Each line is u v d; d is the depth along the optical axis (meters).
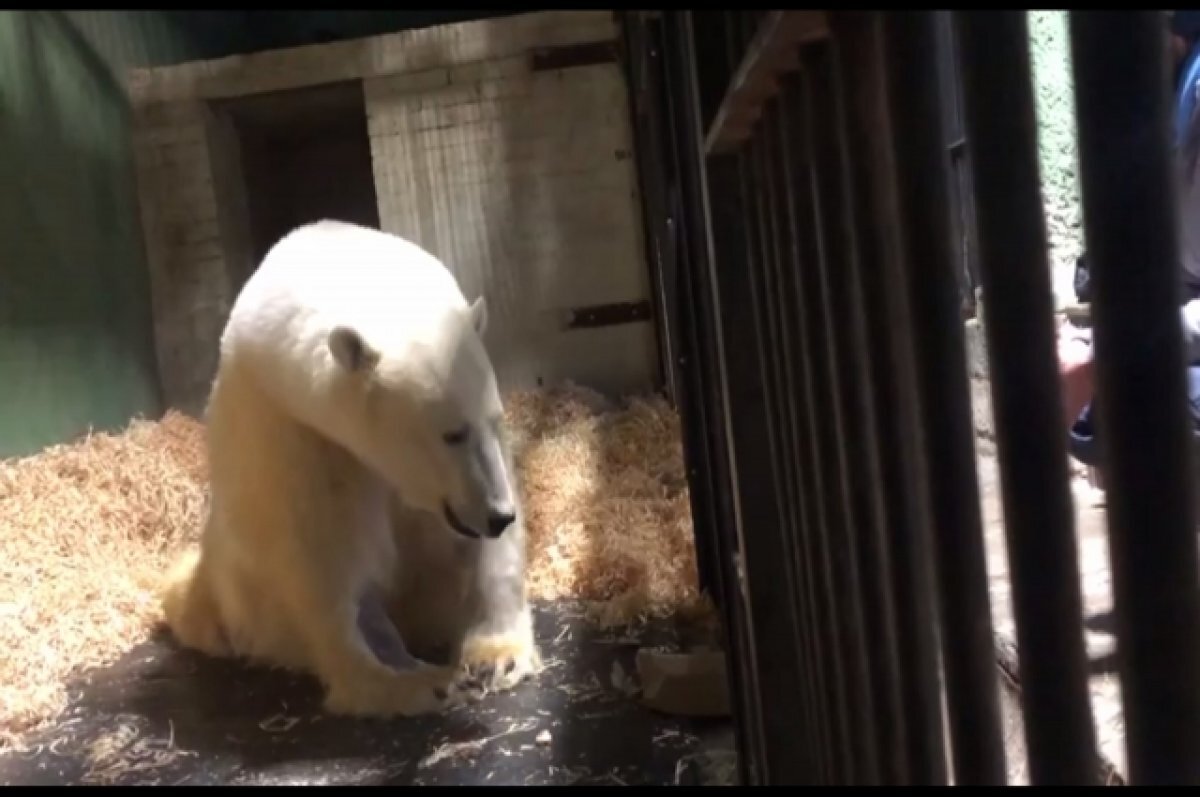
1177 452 0.67
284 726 2.78
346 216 7.64
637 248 5.96
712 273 1.63
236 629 3.32
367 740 2.65
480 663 2.87
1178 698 0.69
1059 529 0.76
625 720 2.60
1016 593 0.78
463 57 5.91
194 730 2.81
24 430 4.67
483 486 2.73
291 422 2.96
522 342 6.05
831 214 1.00
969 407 0.82
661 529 3.89
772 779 1.64
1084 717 0.78
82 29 5.61
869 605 1.05
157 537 4.39
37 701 2.99
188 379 6.20
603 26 5.83
